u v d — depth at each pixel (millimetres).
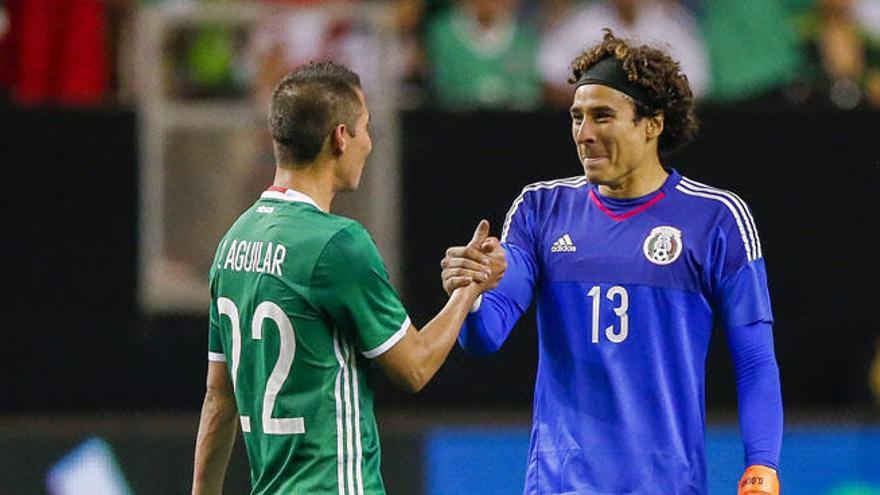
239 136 27094
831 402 27156
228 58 27141
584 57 16984
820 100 30469
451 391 27266
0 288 26734
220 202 27109
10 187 26734
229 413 17281
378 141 27031
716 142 26906
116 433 26219
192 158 27047
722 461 26438
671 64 16906
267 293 16172
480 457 26422
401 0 31391
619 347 16844
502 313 17031
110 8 30109
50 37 29688
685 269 16812
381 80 27188
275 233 16234
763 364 16703
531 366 27234
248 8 27219
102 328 26859
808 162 27016
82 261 26859
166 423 26422
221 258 16781
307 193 16391
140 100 27000
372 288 16047
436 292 26969
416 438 26391
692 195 17047
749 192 26953
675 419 16828
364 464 16281
